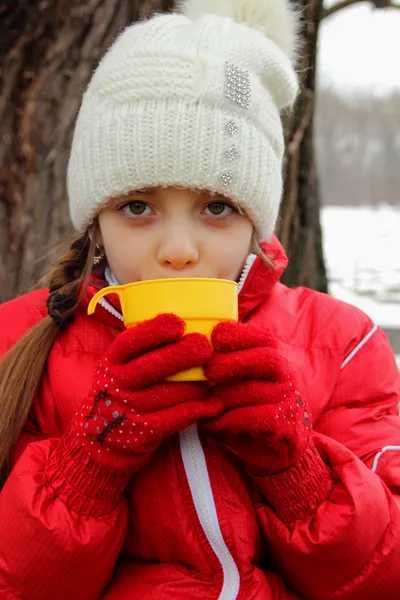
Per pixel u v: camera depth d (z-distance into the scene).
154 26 1.34
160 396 1.08
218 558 1.24
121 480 1.18
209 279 1.09
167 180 1.23
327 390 1.42
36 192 2.13
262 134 1.32
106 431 1.11
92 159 1.30
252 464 1.23
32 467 1.22
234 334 1.09
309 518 1.22
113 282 1.42
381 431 1.41
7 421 1.34
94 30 2.09
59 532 1.14
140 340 1.07
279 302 1.52
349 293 8.62
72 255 1.52
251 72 1.33
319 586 1.23
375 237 14.27
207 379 1.10
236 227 1.30
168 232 1.24
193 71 1.26
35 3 2.09
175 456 1.28
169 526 1.25
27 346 1.39
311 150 2.41
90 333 1.41
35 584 1.15
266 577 1.29
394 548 1.20
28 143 2.12
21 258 2.13
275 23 1.50
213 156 1.23
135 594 1.24
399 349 5.98
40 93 2.11
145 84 1.26
